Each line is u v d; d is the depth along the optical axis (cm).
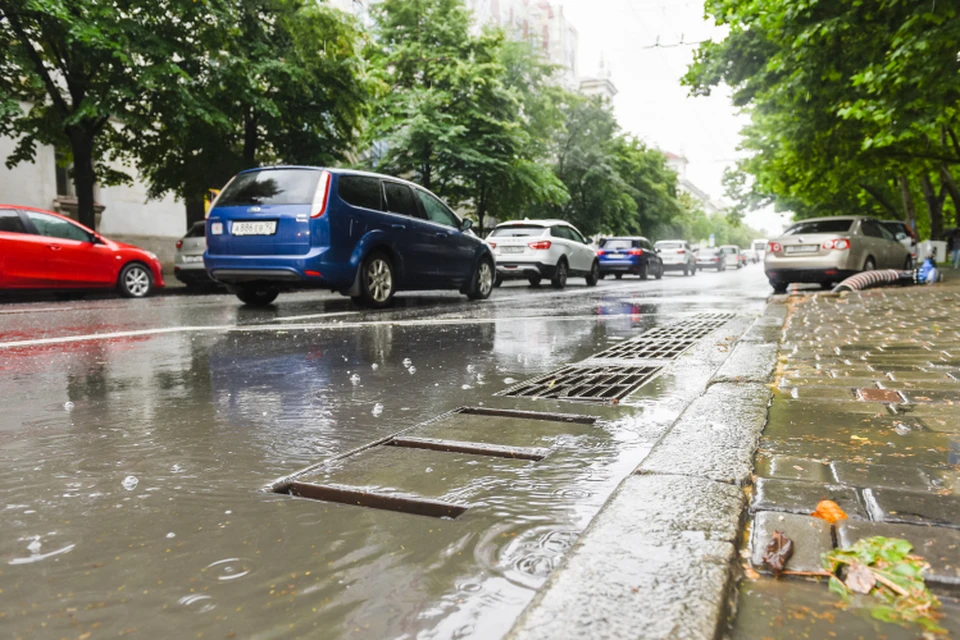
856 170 1964
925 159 1903
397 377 411
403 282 990
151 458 241
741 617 125
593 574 136
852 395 327
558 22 6506
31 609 134
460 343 571
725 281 2248
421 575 148
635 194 4453
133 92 1401
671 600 125
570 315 846
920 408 298
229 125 1508
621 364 453
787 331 603
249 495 202
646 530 158
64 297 1329
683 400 337
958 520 165
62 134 1598
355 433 277
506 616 131
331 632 125
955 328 618
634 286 1812
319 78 1730
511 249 1593
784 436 251
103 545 165
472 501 194
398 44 2248
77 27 1276
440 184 2377
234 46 1568
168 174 1822
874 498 180
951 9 1025
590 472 221
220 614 132
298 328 684
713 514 168
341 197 884
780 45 1339
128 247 1274
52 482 214
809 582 139
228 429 284
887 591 132
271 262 866
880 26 1169
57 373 423
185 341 579
